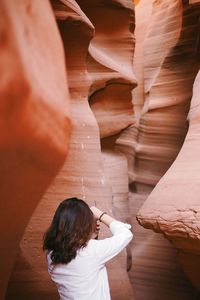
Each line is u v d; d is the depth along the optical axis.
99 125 4.61
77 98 4.04
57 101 0.94
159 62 5.70
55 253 1.86
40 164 1.00
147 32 6.18
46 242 1.92
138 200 5.04
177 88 5.20
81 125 3.88
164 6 5.95
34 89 0.75
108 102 4.71
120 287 3.62
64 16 3.67
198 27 5.00
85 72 4.09
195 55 5.05
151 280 4.50
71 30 3.84
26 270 3.20
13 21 0.70
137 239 4.82
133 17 5.23
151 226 2.96
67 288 1.84
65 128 0.98
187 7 5.15
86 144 3.85
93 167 3.80
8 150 0.82
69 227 1.84
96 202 3.70
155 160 5.18
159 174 5.11
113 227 2.04
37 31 0.93
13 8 0.75
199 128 3.36
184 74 5.17
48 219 3.41
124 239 1.96
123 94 4.79
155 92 5.44
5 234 1.41
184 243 2.84
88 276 1.83
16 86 0.68
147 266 4.58
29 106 0.73
